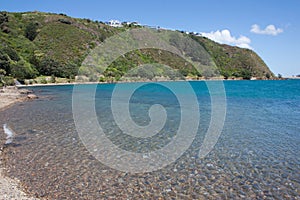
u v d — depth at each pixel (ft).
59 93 131.23
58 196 22.85
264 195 23.53
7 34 252.83
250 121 60.44
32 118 60.08
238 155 34.78
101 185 25.27
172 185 25.50
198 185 25.50
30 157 32.81
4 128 49.21
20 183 25.23
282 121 61.00
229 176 27.73
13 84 170.60
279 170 29.45
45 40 262.06
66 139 41.75
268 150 37.11
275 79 394.52
